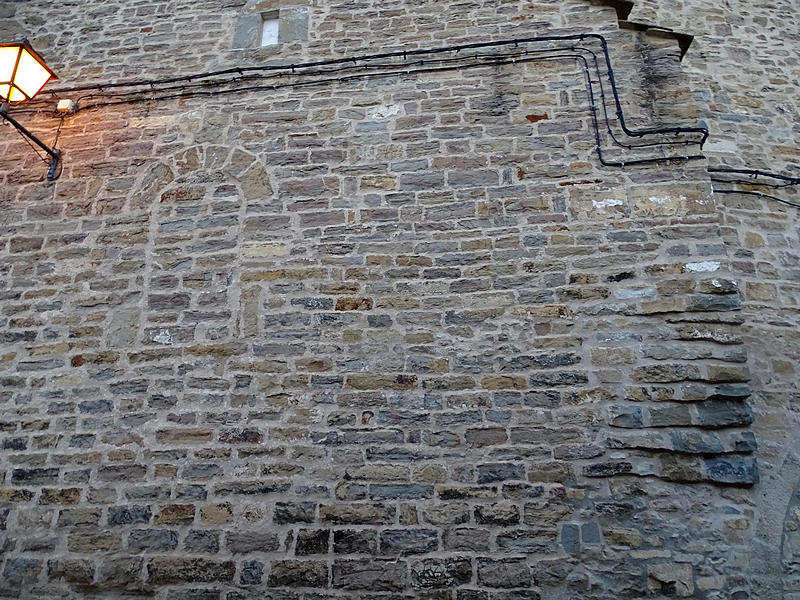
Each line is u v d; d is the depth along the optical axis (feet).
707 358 10.55
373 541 10.00
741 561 9.45
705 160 12.03
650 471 9.98
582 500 9.94
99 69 14.87
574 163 12.37
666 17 17.30
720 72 16.43
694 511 9.74
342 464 10.54
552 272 11.46
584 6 14.05
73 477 10.91
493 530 9.89
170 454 10.88
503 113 13.03
